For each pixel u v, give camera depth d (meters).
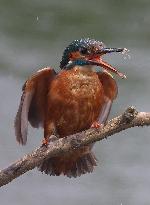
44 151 6.85
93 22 25.59
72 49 8.11
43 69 7.75
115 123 6.84
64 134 8.05
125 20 25.77
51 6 26.44
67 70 8.01
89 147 7.95
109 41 24.53
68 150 6.92
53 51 23.62
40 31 24.95
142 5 26.70
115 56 22.48
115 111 19.00
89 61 8.02
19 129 7.46
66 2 26.64
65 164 8.09
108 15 25.97
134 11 26.39
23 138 7.43
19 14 25.91
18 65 22.45
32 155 6.83
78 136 6.93
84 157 8.16
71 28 25.30
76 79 7.90
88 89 7.91
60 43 24.31
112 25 25.41
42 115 8.14
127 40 24.36
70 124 7.95
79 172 8.14
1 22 25.36
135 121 6.74
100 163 16.83
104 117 8.09
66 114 7.91
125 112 6.73
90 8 26.33
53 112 7.93
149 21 25.67
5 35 24.56
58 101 7.88
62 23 25.53
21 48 23.67
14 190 15.98
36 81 7.79
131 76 21.19
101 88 7.99
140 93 20.16
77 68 7.99
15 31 24.89
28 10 26.19
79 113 7.91
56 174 8.15
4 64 22.41
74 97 7.87
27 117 7.71
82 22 25.58
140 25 25.31
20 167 6.76
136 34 24.72
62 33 24.97
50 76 7.91
